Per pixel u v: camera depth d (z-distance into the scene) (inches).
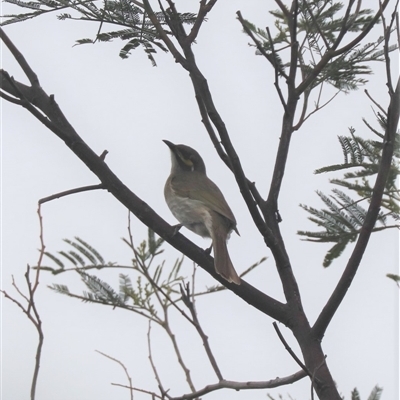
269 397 404.2
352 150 421.7
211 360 422.0
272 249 407.2
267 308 412.5
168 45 421.4
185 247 443.2
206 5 434.0
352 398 394.9
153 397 403.9
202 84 394.0
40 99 409.4
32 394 295.6
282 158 430.0
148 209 434.3
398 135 406.6
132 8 486.0
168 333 466.6
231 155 382.3
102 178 416.5
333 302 381.4
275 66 399.9
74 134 406.9
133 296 494.9
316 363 382.9
